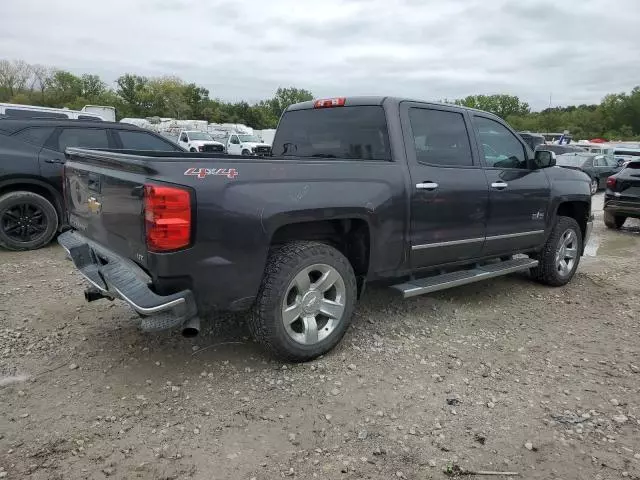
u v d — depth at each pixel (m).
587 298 5.90
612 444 3.02
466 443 2.99
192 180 3.21
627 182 11.30
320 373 3.75
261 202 3.45
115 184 3.47
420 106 4.68
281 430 3.05
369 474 2.70
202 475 2.65
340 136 4.78
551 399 3.52
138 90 91.25
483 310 5.31
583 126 98.50
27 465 2.68
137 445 2.87
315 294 3.82
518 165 5.65
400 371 3.83
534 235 5.75
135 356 3.92
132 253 3.39
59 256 6.90
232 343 4.17
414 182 4.38
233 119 84.50
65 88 84.44
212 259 3.30
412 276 4.74
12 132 7.16
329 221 4.09
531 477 2.72
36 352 3.95
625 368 4.05
